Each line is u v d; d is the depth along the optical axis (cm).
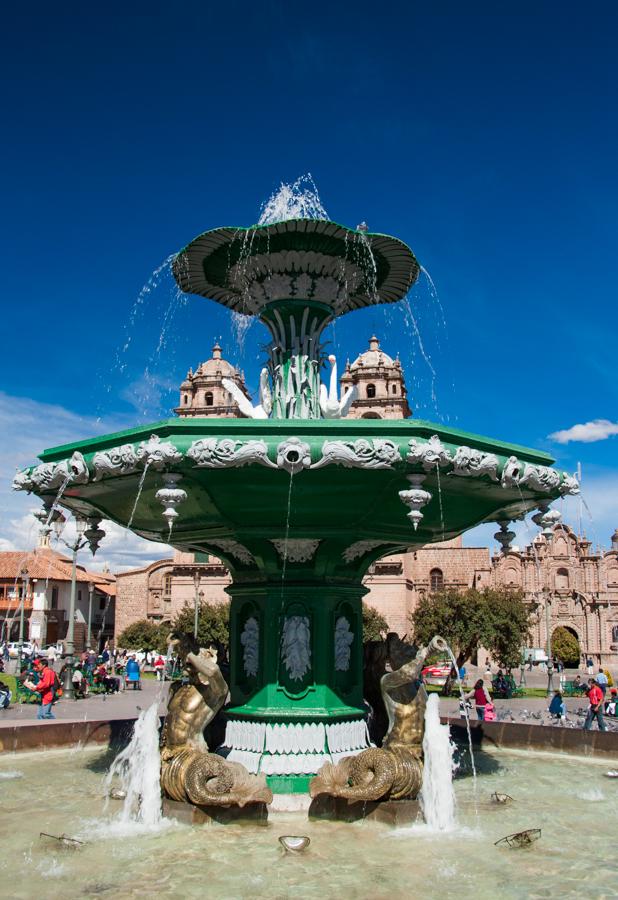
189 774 566
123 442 578
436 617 3272
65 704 2008
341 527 654
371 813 569
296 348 735
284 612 674
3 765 810
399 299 841
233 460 531
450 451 549
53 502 670
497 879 457
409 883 448
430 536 743
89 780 733
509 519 770
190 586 5594
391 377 5688
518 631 3269
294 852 496
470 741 906
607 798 674
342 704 675
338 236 694
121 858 489
